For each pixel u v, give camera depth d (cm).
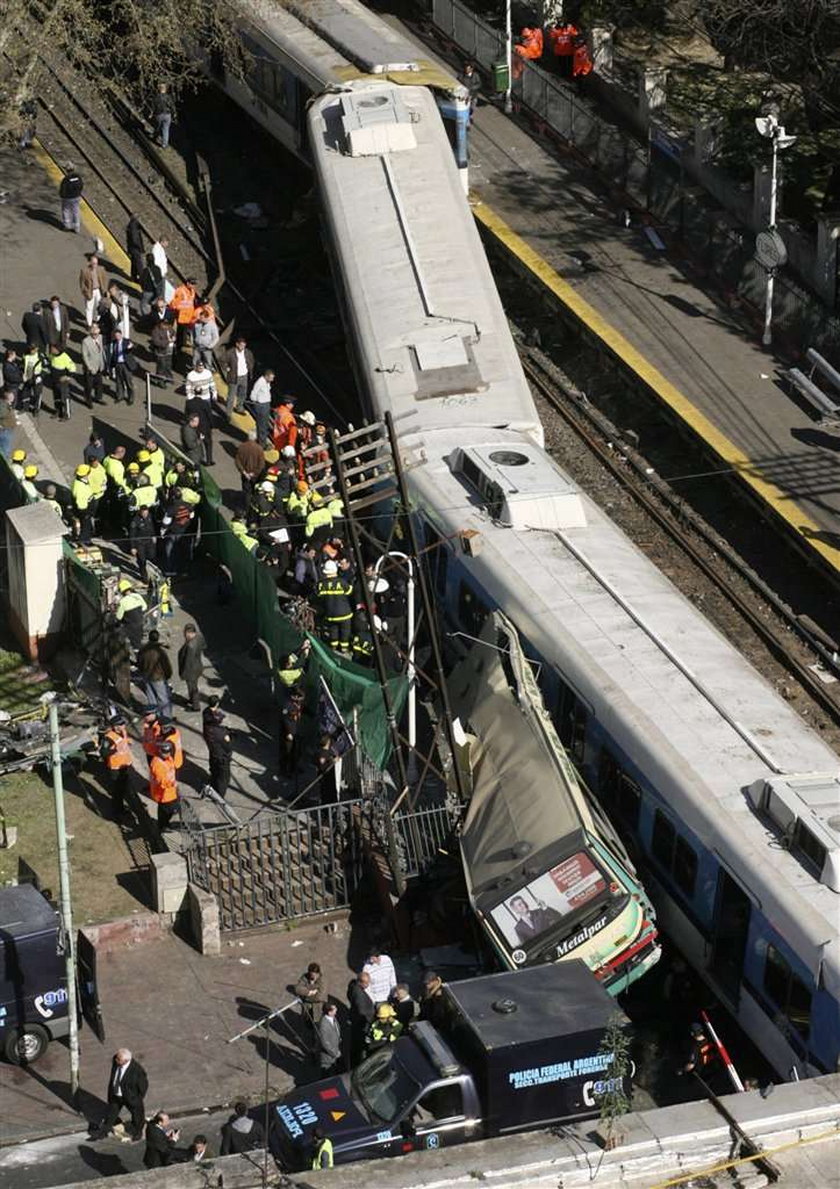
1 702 8625
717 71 14675
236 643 9075
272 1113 6069
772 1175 5194
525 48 14700
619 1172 5181
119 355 10788
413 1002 6544
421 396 9425
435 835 7525
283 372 11625
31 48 12262
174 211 13112
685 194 12506
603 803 7538
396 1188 5088
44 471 9956
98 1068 6662
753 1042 6681
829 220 11994
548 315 12312
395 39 12506
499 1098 5925
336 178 10900
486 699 7806
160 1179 5166
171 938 7312
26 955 6562
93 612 8575
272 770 8256
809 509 10044
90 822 7862
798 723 7362
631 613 7912
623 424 11169
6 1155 6159
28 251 12306
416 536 8875
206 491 9519
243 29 13112
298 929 7406
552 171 13550
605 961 6688
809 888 6488
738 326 11800
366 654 8725
